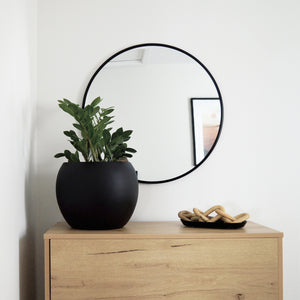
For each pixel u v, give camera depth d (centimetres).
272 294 169
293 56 218
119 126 211
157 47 214
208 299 168
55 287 165
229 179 214
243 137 215
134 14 215
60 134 211
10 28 161
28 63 192
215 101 214
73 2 213
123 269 166
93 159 179
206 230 177
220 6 217
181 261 167
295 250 214
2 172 147
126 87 212
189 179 213
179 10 216
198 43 216
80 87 212
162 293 167
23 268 179
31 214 197
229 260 169
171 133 213
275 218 215
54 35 212
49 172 211
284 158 216
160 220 212
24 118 184
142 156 212
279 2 218
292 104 217
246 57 217
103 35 213
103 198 172
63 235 165
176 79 214
